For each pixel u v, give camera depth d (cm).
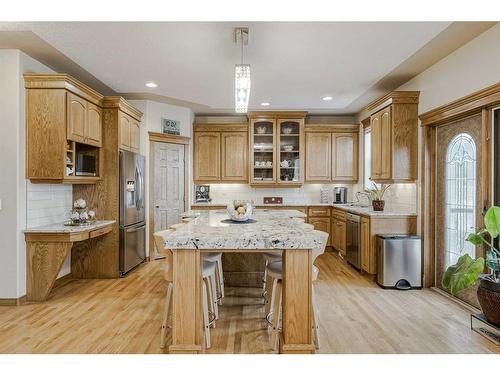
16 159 335
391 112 411
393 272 385
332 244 598
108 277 434
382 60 351
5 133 336
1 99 335
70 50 328
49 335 262
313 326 243
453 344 247
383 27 276
